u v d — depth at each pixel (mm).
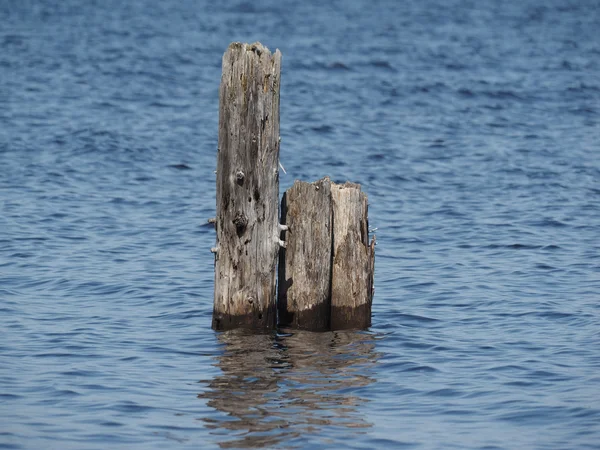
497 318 48969
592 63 179625
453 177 88250
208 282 55875
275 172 44781
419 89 147000
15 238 64688
